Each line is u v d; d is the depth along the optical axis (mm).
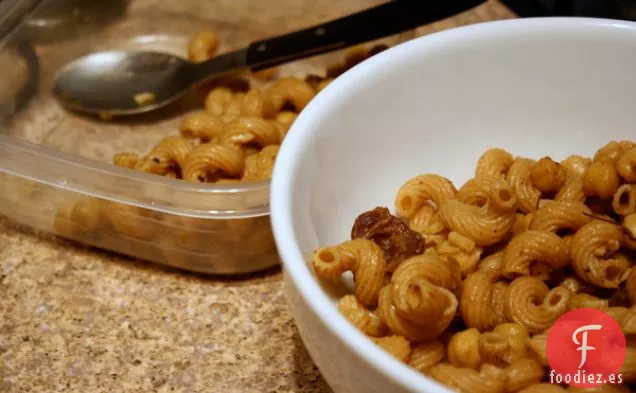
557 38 346
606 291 332
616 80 352
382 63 337
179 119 500
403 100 348
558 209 336
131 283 404
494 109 364
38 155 410
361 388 270
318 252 310
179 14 553
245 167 426
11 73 497
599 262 324
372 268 315
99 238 412
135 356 374
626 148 346
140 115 502
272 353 372
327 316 265
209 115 459
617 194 335
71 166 403
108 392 361
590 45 346
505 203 331
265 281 400
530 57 351
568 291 319
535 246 326
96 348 378
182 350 375
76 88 508
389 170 360
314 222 320
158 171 432
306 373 364
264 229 385
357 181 350
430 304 291
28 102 504
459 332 310
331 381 287
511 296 318
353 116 335
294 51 456
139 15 553
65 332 385
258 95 456
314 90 472
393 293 302
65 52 530
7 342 383
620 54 345
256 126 430
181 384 363
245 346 375
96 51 542
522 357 304
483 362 296
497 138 370
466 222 334
